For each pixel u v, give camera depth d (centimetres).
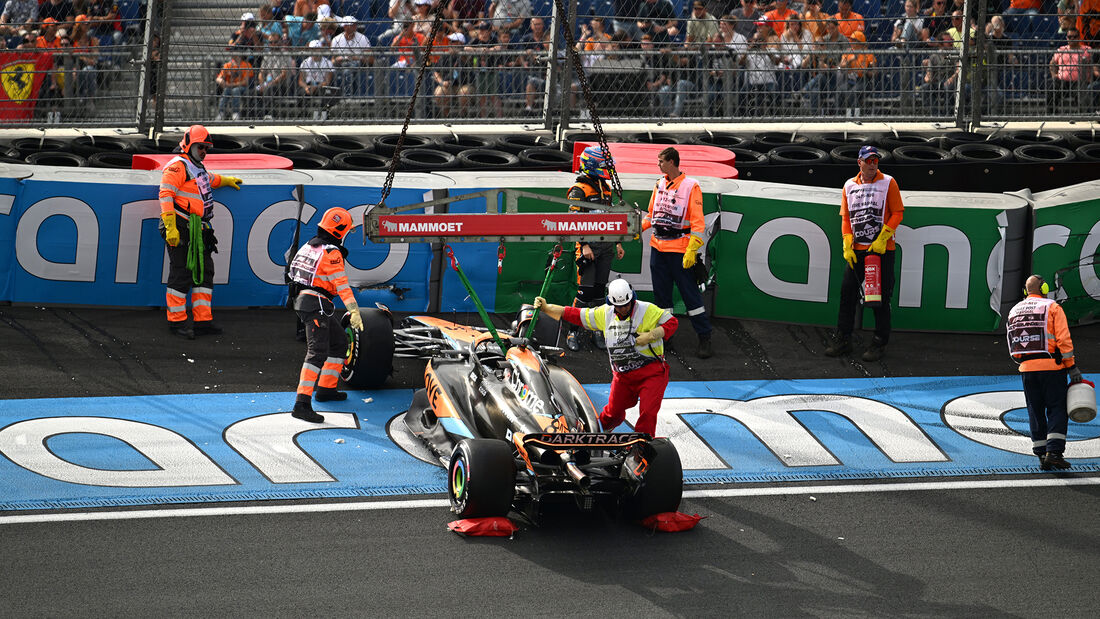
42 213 2809
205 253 2747
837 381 2691
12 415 2269
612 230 2156
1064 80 3866
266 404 2411
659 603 1700
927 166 3494
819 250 3000
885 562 1864
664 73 3781
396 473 2120
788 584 1778
